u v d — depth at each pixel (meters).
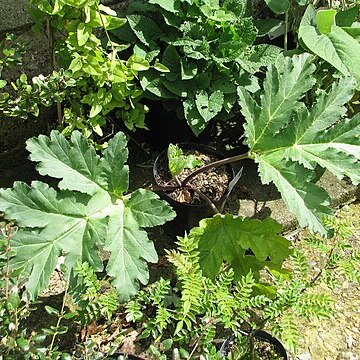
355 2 1.08
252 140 0.77
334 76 0.96
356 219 0.99
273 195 0.98
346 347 0.81
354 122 0.76
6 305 0.58
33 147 0.67
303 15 1.01
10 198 0.65
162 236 0.92
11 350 0.56
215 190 0.87
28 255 0.66
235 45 0.89
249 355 0.65
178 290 0.80
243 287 0.59
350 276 0.66
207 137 1.02
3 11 0.87
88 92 0.89
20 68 0.91
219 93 0.91
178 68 0.92
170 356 0.73
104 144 0.91
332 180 1.01
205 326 0.57
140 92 0.90
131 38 0.95
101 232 0.69
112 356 0.68
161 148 1.04
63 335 0.77
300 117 0.76
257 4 1.11
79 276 0.63
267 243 0.73
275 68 0.77
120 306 0.80
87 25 0.81
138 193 0.71
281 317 0.68
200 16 0.90
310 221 0.71
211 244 0.75
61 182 0.68
